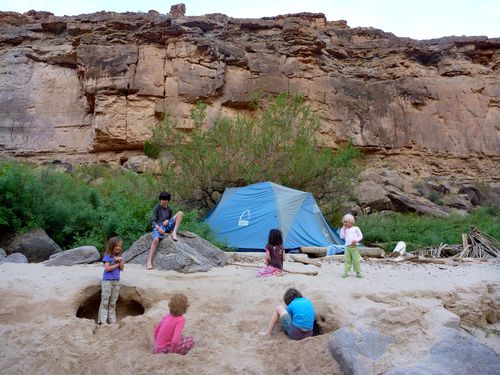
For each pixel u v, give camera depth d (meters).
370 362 4.85
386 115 35.22
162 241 8.21
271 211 12.64
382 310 5.77
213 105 32.34
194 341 5.56
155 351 5.34
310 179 16.84
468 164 35.31
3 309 5.91
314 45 35.84
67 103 33.25
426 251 13.70
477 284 7.98
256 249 12.24
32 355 5.08
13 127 32.16
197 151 15.89
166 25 33.97
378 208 23.17
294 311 5.75
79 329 5.65
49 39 35.22
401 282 7.73
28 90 33.28
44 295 6.30
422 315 5.97
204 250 8.72
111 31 33.84
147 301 6.65
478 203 29.28
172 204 14.89
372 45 38.91
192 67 32.66
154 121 31.64
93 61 32.03
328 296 6.42
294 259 10.00
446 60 37.84
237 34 36.91
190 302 6.54
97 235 11.11
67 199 13.22
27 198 11.20
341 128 34.12
